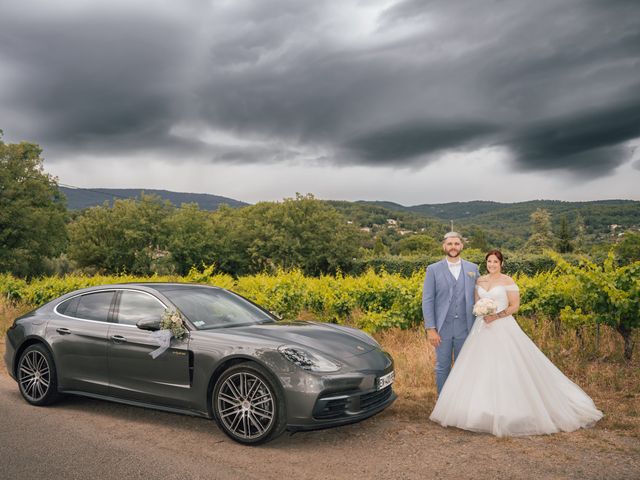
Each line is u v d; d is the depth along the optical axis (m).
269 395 4.77
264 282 13.29
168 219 63.62
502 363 5.23
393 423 5.49
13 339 6.62
